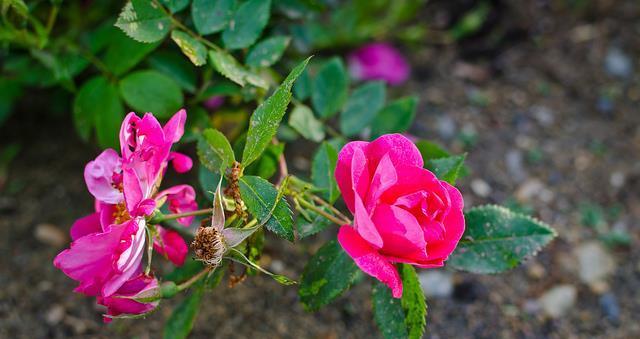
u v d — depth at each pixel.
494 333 0.70
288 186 0.52
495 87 0.93
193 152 0.75
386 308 0.51
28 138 0.81
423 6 1.00
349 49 0.90
